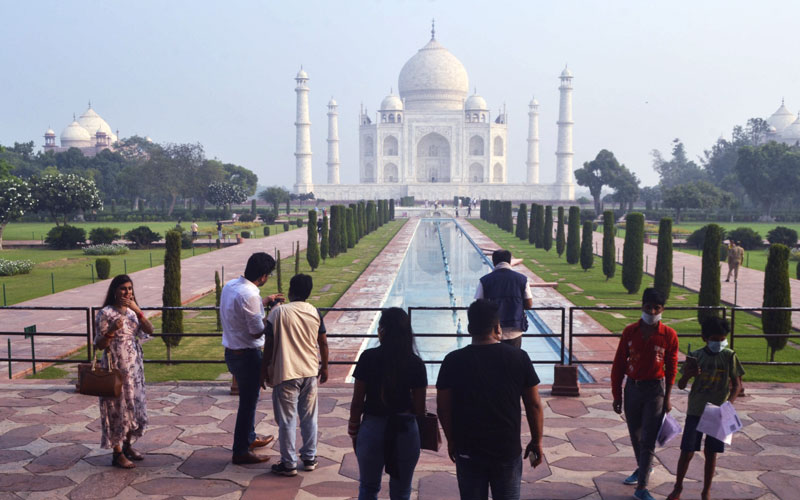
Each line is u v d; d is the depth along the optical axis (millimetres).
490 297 9164
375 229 65312
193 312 22812
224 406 9938
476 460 5266
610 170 97438
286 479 7477
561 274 33625
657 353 6973
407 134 132750
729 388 6879
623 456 8125
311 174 129500
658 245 23969
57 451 8227
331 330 19438
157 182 88938
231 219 87250
